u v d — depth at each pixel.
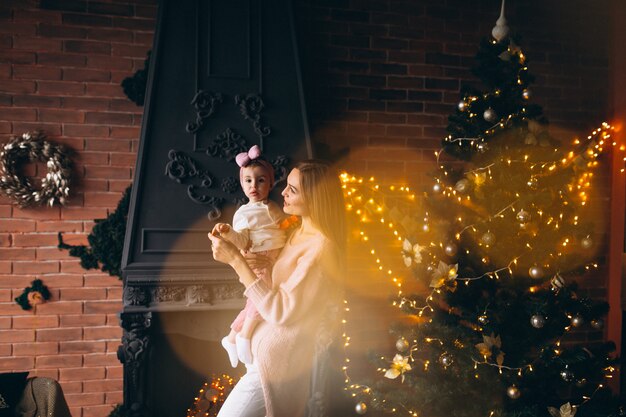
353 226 4.00
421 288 4.13
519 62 2.86
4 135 3.50
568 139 4.36
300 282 1.88
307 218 2.02
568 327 2.87
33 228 3.55
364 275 4.03
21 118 3.51
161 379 3.45
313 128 3.92
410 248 2.88
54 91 3.55
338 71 3.95
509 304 2.79
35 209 3.55
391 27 4.03
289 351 1.92
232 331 2.16
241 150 3.42
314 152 3.51
